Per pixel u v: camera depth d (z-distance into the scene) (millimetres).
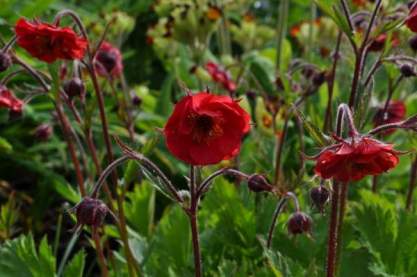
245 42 7148
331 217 3189
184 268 4016
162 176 3098
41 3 6480
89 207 3102
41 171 5781
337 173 2771
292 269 3443
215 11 6039
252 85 6852
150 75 8898
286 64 6820
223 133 2834
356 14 4324
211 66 5582
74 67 3990
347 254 3877
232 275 3611
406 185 5621
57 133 6648
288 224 3514
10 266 3668
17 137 6527
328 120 4539
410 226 3863
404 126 2920
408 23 3326
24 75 6301
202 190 3143
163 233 4266
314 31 6602
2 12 6516
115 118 5527
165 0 6375
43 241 3746
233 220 4355
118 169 5688
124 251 4035
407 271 3877
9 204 4730
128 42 8828
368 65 5555
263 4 10461
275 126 5199
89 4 8719
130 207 4648
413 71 4152
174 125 2805
